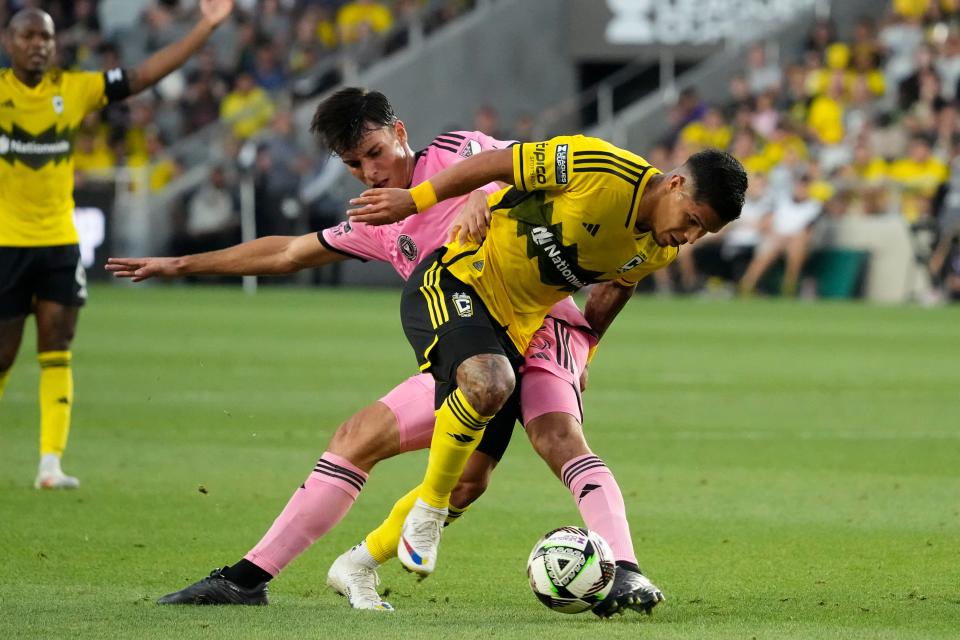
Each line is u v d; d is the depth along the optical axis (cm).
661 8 9944
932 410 3875
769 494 2695
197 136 9412
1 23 10112
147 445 3231
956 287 7738
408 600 1873
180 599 1778
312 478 1814
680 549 2214
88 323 6266
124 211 8731
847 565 2091
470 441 1734
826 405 3969
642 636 1591
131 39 10500
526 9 10019
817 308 7381
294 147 8525
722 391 4259
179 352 5147
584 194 1731
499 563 2120
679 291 8312
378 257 1997
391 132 1873
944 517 2473
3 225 2792
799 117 8506
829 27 9044
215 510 2508
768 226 7962
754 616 1745
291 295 8231
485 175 1744
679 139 8681
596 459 1809
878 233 7875
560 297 1866
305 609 1770
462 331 1773
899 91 8288
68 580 1961
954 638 1608
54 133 2803
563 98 10112
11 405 3906
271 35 10062
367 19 10156
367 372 4616
